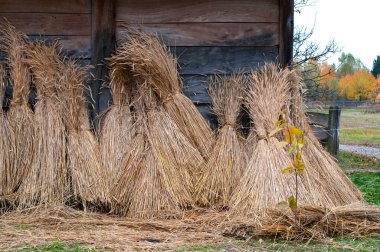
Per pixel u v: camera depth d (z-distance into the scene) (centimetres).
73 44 698
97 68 693
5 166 628
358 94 2905
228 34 697
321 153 644
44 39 697
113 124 650
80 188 609
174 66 664
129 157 620
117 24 697
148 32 696
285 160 589
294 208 499
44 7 696
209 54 697
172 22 696
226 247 477
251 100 653
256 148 610
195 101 697
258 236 504
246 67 697
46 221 567
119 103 666
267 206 552
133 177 609
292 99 671
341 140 2230
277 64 696
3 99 674
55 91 660
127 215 599
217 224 549
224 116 659
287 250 465
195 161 624
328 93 1798
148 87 649
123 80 668
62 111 647
